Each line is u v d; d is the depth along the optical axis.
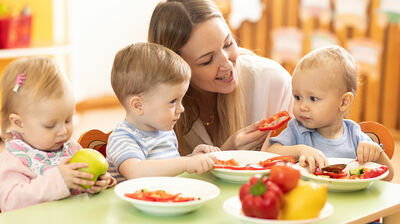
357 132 1.59
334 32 3.96
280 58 4.28
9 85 1.31
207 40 1.63
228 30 1.71
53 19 4.18
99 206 1.16
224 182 1.33
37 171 1.32
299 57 4.17
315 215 1.00
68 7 4.09
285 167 1.01
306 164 1.37
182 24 1.64
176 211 1.08
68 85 1.33
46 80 1.29
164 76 1.43
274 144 1.58
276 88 1.91
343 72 1.53
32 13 3.96
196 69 1.69
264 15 4.28
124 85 1.47
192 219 1.08
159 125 1.47
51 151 1.38
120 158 1.40
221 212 1.12
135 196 1.13
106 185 1.26
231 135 1.82
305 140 1.58
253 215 0.98
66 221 1.07
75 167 1.21
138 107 1.47
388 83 3.81
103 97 5.23
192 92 1.82
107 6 5.19
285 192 1.01
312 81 1.51
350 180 1.23
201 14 1.65
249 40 4.37
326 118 1.53
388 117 3.86
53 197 1.20
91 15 5.12
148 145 1.48
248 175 1.28
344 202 1.19
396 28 3.69
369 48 3.81
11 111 1.32
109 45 5.28
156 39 1.71
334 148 1.56
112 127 4.25
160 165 1.34
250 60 1.95
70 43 4.10
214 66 1.67
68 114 1.33
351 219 1.09
